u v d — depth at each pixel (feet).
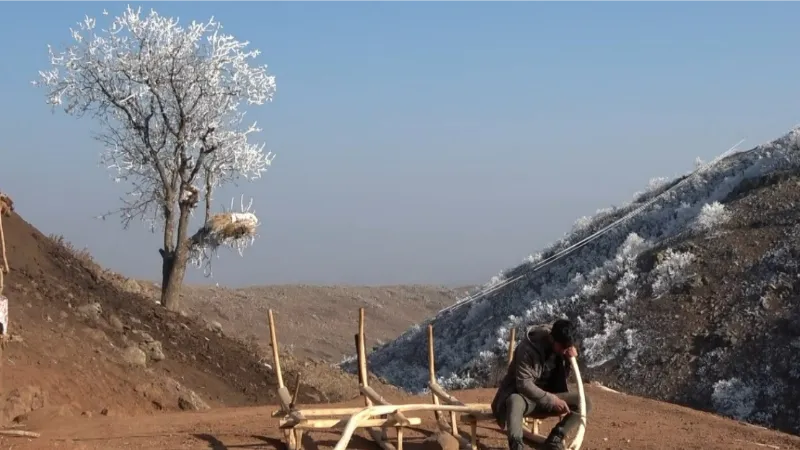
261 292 246.06
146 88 83.92
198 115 85.30
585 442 32.42
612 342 101.14
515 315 128.47
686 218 125.18
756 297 96.07
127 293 76.13
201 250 85.15
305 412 28.17
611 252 129.49
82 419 37.78
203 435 31.78
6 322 35.94
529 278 136.15
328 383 77.05
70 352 49.55
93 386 45.85
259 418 37.96
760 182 121.08
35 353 46.34
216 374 66.54
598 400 46.75
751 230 108.99
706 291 101.30
